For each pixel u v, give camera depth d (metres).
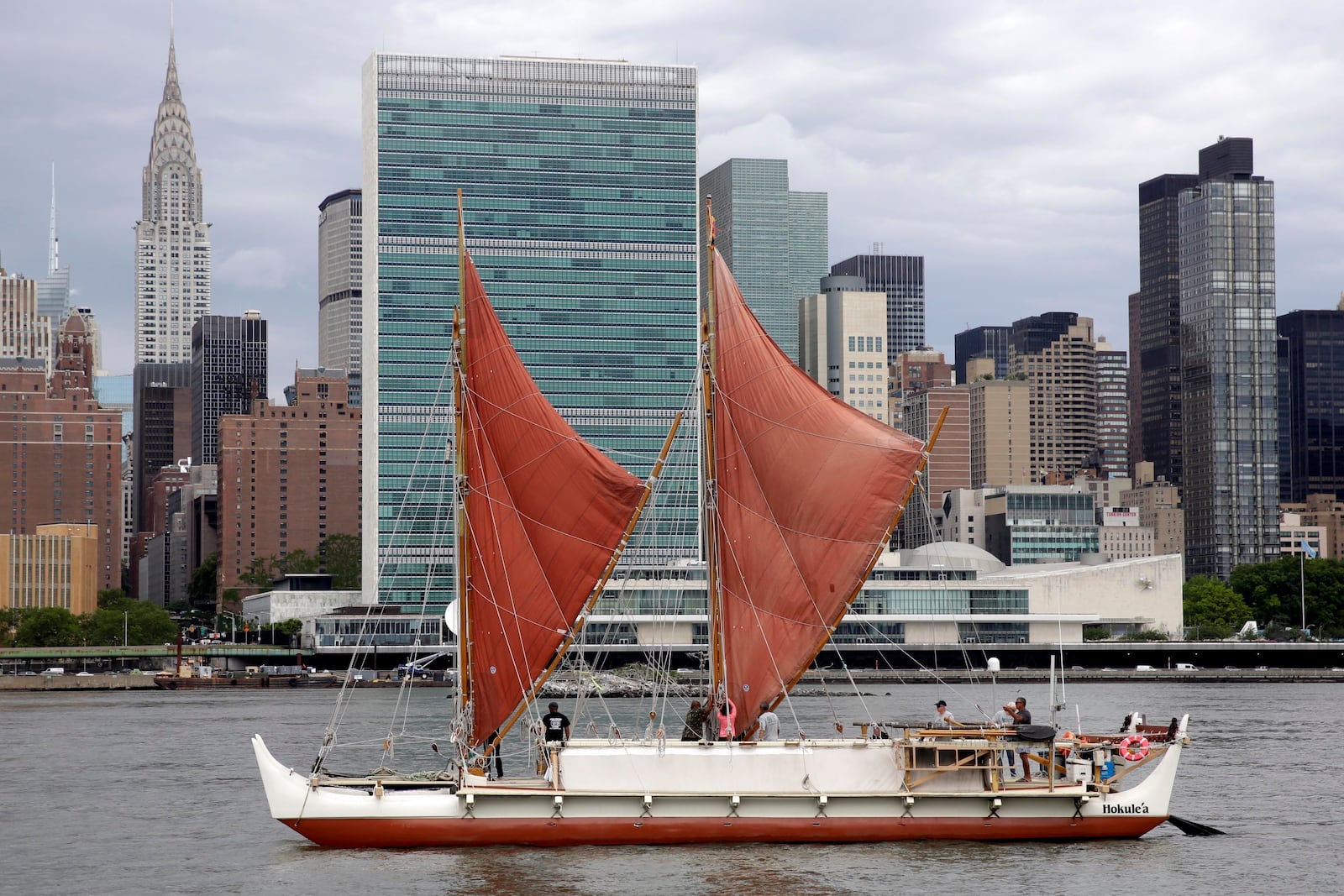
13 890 74.25
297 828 77.31
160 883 74.94
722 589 84.12
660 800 77.12
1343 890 72.12
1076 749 81.94
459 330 83.38
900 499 82.38
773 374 84.25
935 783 78.75
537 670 81.06
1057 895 69.62
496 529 81.88
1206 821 93.38
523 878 71.50
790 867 73.69
